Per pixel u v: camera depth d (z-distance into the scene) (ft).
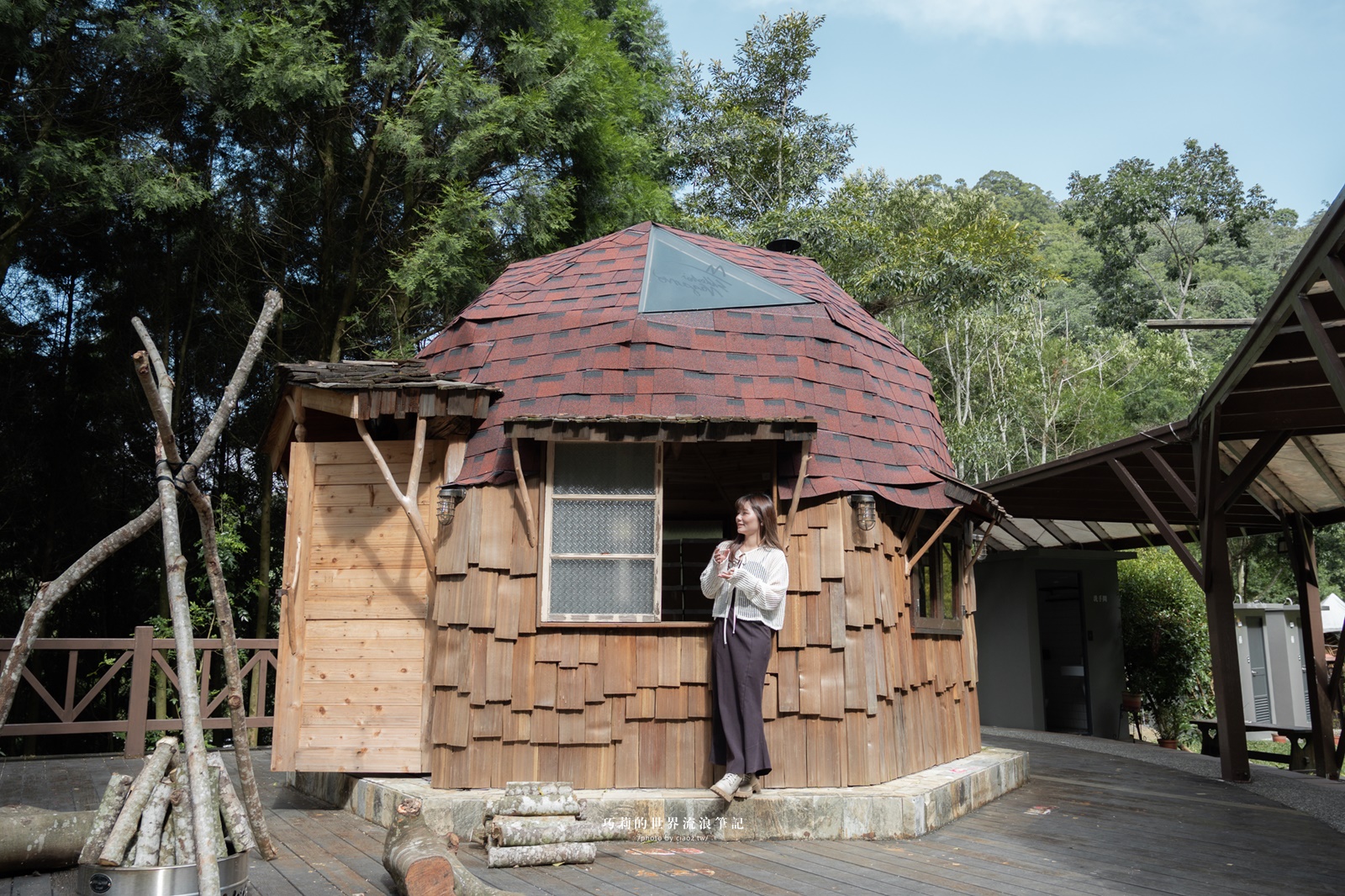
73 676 25.98
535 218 38.42
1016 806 19.72
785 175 76.59
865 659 17.94
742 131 75.31
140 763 24.90
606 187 44.32
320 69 34.22
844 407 20.33
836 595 17.84
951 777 18.89
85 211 34.17
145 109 37.78
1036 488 31.01
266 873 13.17
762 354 20.36
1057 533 40.60
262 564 38.99
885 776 18.02
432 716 18.11
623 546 18.12
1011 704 41.16
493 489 18.24
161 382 12.01
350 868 13.58
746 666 16.08
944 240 68.64
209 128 38.78
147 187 32.81
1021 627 41.19
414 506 18.34
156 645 27.27
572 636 17.69
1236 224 122.21
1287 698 50.26
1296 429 22.11
